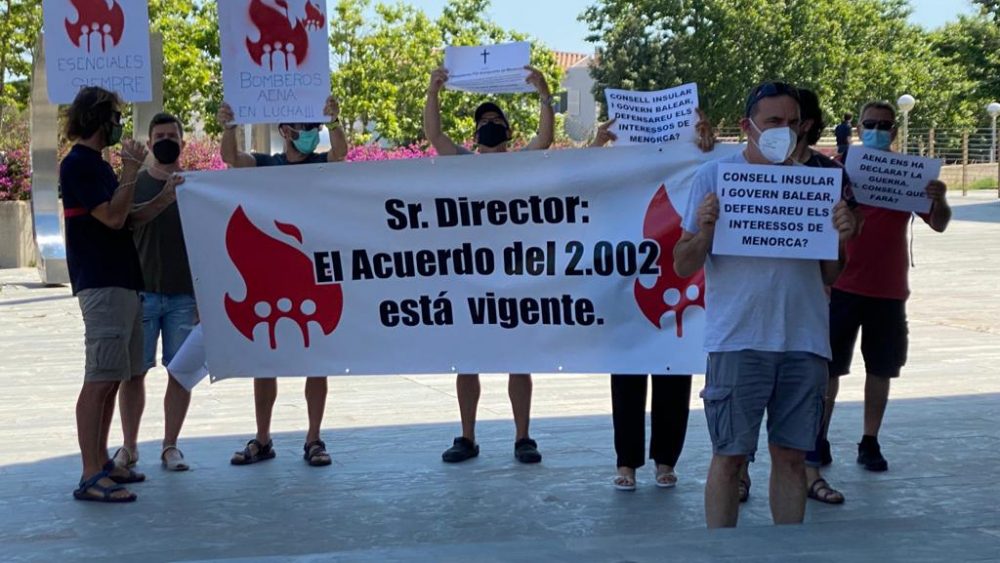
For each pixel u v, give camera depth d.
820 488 6.45
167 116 6.97
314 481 7.01
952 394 9.41
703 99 60.69
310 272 6.76
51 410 9.20
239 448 7.87
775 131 4.84
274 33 6.97
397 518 6.25
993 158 55.34
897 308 6.99
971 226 30.88
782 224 4.84
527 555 4.59
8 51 31.75
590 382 10.28
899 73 64.50
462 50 7.40
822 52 60.88
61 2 6.87
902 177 6.75
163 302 7.25
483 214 6.62
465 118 37.12
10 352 12.27
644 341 6.58
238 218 6.73
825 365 5.02
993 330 13.11
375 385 10.27
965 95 59.34
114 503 6.54
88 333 6.48
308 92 7.02
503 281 6.66
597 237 6.55
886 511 6.23
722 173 4.85
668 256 6.50
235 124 7.04
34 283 19.28
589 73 64.88
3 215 22.00
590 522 6.14
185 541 5.86
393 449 7.80
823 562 4.39
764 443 7.82
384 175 6.64
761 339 4.89
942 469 7.08
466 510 6.38
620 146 6.51
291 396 9.78
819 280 4.98
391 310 6.75
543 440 8.00
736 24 59.91
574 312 6.62
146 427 8.59
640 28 61.28
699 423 8.45
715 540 4.73
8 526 6.12
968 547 4.59
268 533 5.99
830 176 4.81
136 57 6.93
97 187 6.32
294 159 7.34
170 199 6.71
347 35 37.03
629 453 6.70
